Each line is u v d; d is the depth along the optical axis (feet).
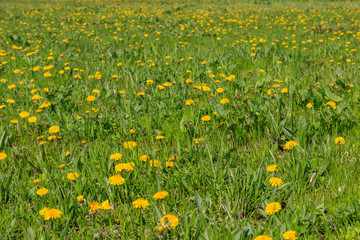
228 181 8.35
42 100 13.96
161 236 6.51
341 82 14.61
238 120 11.51
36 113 13.32
